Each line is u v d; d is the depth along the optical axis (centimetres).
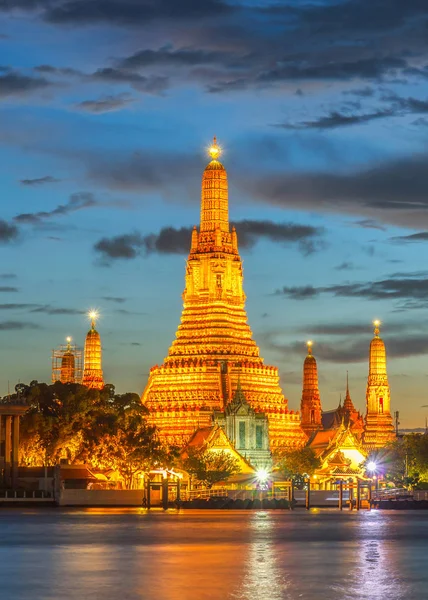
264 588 9681
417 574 10675
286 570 10912
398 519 19238
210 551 12669
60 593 9381
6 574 10575
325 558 12012
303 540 14212
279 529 16175
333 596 9288
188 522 17662
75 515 19388
